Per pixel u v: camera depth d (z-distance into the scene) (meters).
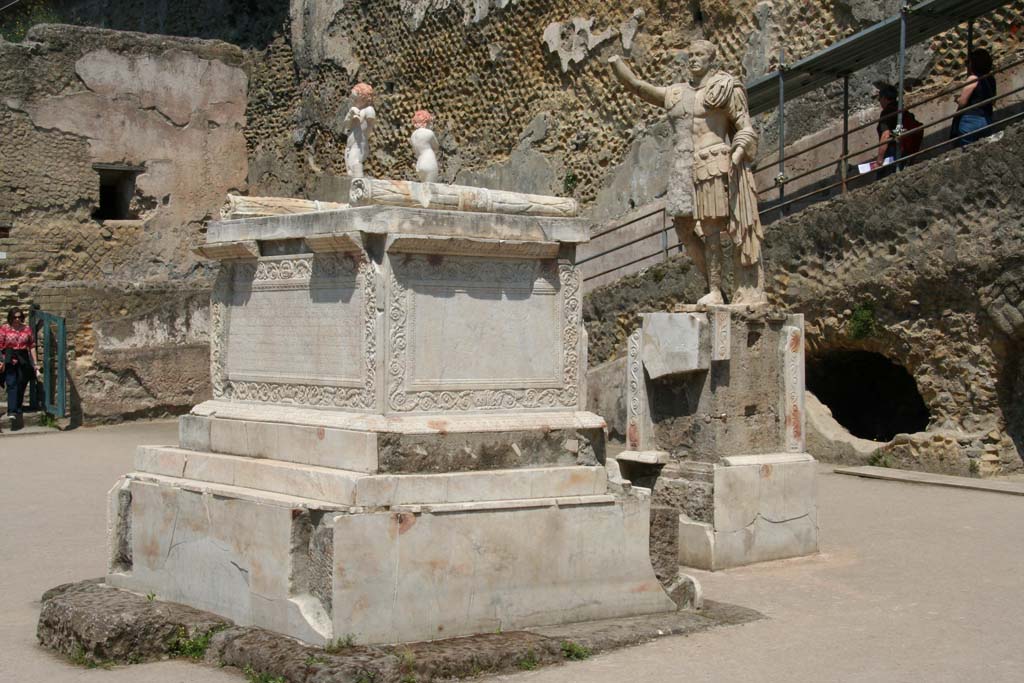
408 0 22.33
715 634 6.39
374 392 6.04
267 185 24.72
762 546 8.54
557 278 6.70
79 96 22.55
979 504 10.69
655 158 18.11
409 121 22.55
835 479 12.36
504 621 6.06
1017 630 6.55
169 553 6.58
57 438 18.00
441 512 5.86
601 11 19.02
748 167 9.03
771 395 8.92
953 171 12.20
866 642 6.27
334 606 5.54
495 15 20.70
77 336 19.91
